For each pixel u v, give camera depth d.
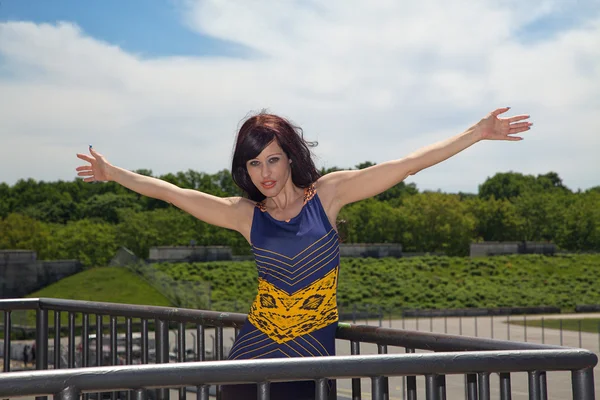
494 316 78.88
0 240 96.25
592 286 95.38
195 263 93.50
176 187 2.89
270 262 2.67
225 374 1.86
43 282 72.19
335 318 2.73
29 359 30.14
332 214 2.72
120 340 22.69
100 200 116.12
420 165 2.63
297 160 2.67
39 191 119.62
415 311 77.38
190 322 3.56
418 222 124.38
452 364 2.06
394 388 24.22
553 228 130.88
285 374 1.91
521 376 29.77
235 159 2.71
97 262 99.88
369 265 101.06
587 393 2.21
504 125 2.65
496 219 131.12
